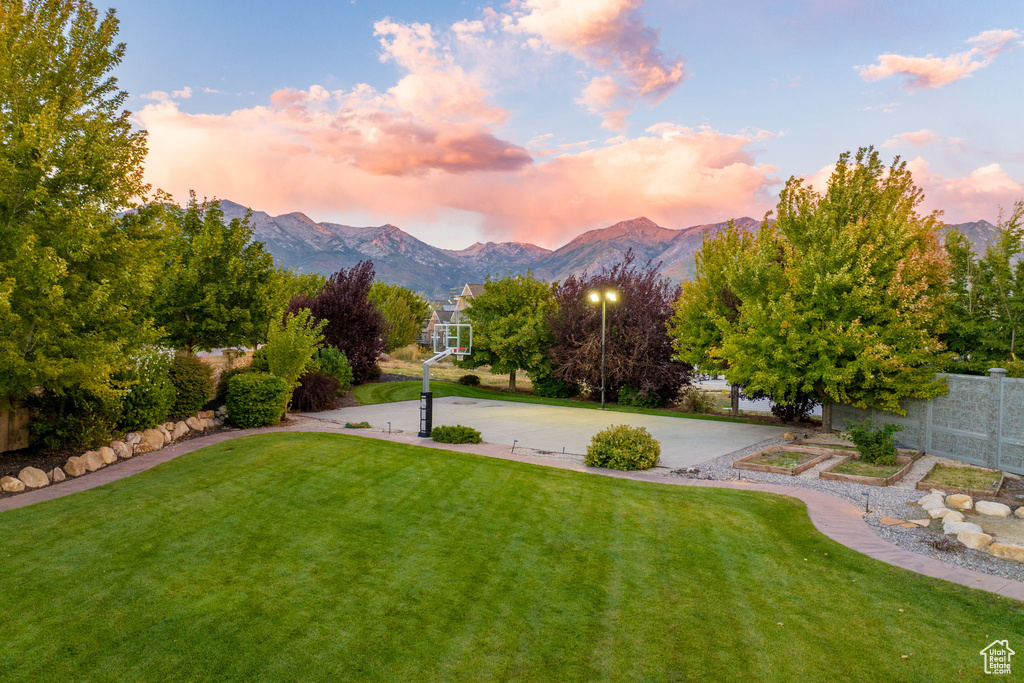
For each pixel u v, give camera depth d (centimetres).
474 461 1107
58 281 794
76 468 940
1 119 765
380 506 826
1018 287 1269
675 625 527
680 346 2144
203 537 688
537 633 512
